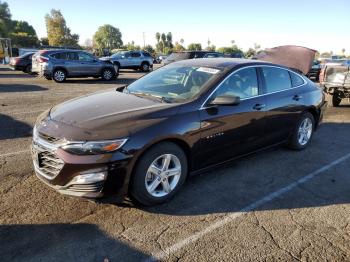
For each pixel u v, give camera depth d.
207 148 4.17
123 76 21.88
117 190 3.43
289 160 5.43
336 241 3.29
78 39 77.06
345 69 10.27
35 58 16.73
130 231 3.33
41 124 3.72
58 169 3.38
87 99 4.38
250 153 4.92
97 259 2.92
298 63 12.58
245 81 4.74
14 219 3.45
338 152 5.93
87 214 3.59
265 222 3.58
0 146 5.68
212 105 4.16
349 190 4.42
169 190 3.88
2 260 2.85
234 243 3.21
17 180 4.31
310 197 4.19
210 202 3.96
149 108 3.86
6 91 12.51
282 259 3.01
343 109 10.40
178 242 3.19
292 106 5.40
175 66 5.11
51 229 3.30
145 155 3.55
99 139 3.31
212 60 5.05
